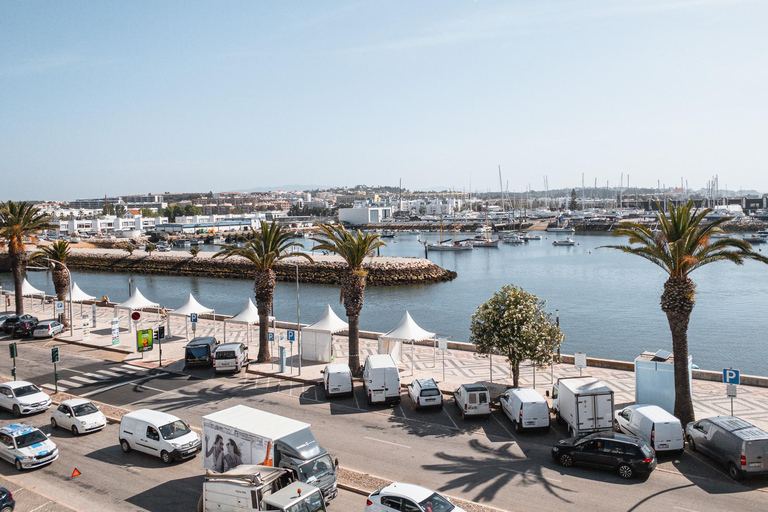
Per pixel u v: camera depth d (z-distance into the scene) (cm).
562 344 6319
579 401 2581
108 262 15962
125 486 2230
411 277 11969
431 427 2883
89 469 2412
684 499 2022
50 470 2408
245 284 12412
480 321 3431
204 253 17200
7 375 4075
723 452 2247
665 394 2894
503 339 3238
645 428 2453
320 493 1778
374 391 3244
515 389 2989
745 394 3288
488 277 12700
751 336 6488
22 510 2023
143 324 6153
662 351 3133
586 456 2294
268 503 1700
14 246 5991
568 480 2205
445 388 3594
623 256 16775
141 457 2552
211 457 2152
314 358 4438
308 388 3706
